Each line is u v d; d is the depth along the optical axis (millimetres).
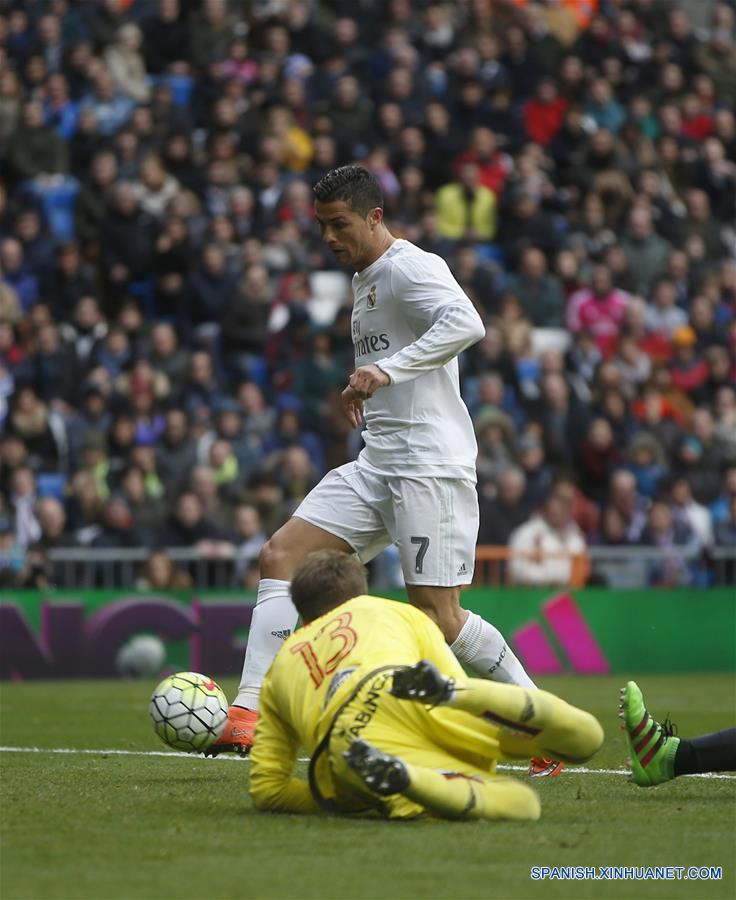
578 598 55094
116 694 43750
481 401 60656
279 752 18078
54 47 76375
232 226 66625
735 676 54125
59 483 57125
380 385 21344
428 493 22234
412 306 22344
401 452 22422
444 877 14234
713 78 85875
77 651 50250
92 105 73812
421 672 15789
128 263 65250
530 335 66500
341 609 17875
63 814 18188
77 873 14461
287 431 58688
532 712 16562
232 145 71062
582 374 66750
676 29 87125
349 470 23141
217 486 55594
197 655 51375
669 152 79938
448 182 73938
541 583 55625
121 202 65438
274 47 76625
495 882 14062
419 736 16906
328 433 60156
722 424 65750
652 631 56219
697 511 59219
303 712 17406
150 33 77000
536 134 77438
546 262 71562
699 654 57156
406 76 75625
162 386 59469
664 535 57938
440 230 72438
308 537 23031
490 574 55500
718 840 16234
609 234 74000
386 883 13984
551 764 22578
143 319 65188
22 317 63219
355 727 16734
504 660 22625
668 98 83000
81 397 60156
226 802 19328
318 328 62656
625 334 68875
